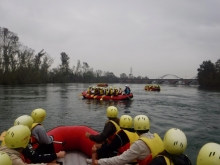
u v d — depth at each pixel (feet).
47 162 11.16
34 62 242.78
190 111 56.39
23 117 11.33
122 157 9.39
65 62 317.83
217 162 6.03
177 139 7.44
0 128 36.27
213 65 263.08
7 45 201.46
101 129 36.52
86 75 374.02
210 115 50.39
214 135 32.53
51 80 282.36
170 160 7.61
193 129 36.42
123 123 12.16
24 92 113.39
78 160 15.24
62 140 16.15
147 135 9.57
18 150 8.59
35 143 12.23
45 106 62.54
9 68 199.62
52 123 40.57
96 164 10.30
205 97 97.96
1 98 81.51
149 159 8.71
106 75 450.30
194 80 318.86
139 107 63.67
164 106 66.08
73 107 61.62
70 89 154.51
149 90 155.53
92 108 60.03
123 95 81.76
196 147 26.99
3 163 6.31
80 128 17.21
